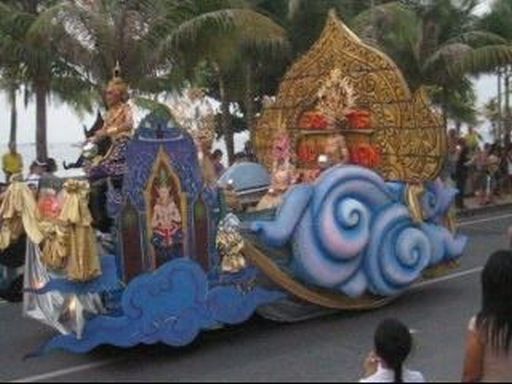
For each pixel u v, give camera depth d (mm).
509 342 4770
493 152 24609
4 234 8023
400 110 9992
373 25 22875
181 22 18578
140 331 7582
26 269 8055
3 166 17641
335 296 9383
